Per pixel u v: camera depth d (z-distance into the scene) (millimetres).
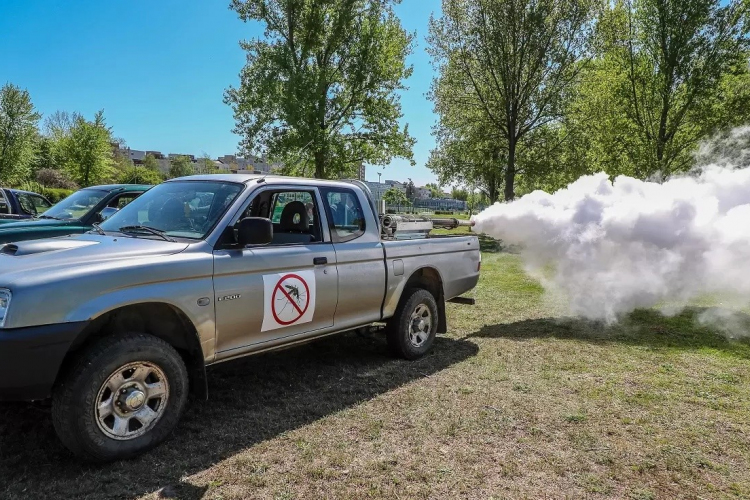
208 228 3799
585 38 22672
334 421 3871
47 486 2863
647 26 20328
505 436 3670
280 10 23422
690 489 3037
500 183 32281
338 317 4656
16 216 10750
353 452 3381
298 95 22344
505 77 23719
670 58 19797
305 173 25266
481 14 23156
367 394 4445
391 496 2879
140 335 3221
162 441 3391
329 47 23688
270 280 3965
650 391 4598
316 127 22375
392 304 5219
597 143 22688
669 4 19656
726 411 4188
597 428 3830
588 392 4562
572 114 23547
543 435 3701
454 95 25453
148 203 4344
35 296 2830
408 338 5410
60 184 46469
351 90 24062
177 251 3541
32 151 41469
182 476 3027
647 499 2922
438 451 3424
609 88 21562
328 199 4730
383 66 23766
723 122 19422
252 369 5059
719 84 19781
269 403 4207
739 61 19297
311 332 4410
